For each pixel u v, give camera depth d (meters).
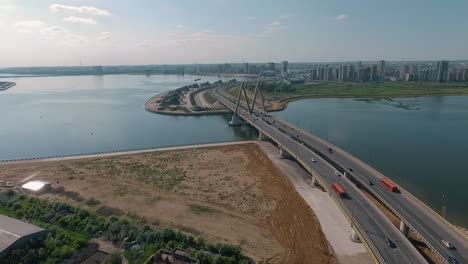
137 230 71.81
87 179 109.12
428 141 156.88
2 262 60.72
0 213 82.12
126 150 144.75
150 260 61.28
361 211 74.88
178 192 98.44
